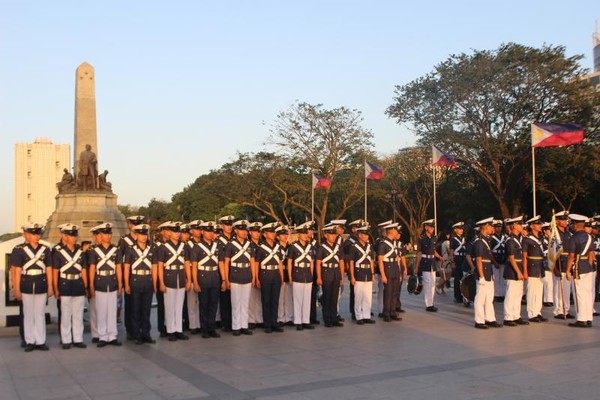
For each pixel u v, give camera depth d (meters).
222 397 7.38
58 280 10.79
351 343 11.00
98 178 29.39
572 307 15.77
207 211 72.19
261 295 12.95
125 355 10.13
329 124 45.41
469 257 16.20
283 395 7.41
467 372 8.52
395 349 10.34
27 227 10.67
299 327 12.76
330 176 45.56
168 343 11.27
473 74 34.59
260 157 48.56
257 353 10.16
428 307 15.51
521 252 13.21
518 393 7.35
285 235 13.22
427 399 7.15
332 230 13.33
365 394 7.40
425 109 37.12
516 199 40.03
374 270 14.56
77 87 30.14
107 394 7.61
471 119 36.66
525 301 17.06
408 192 53.09
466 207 43.81
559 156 35.50
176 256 11.73
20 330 11.20
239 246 12.27
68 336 10.82
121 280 11.23
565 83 35.03
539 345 10.61
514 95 35.94
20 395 7.63
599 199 40.66
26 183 84.94
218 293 12.11
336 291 13.19
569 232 15.17
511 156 36.81
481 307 12.66
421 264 15.66
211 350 10.51
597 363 9.04
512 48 35.41
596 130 36.84
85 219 28.03
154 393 7.62
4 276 12.23
